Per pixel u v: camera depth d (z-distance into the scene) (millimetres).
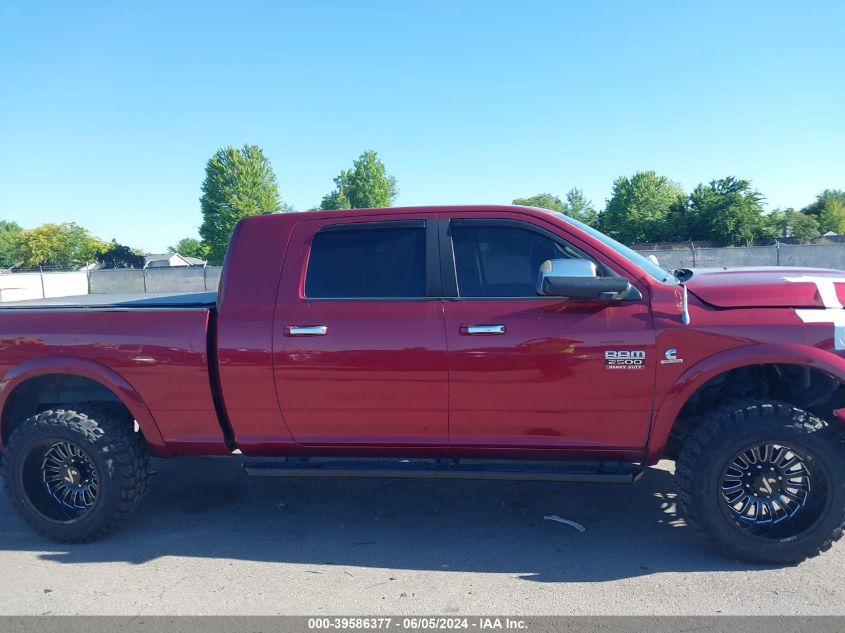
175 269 27625
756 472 3459
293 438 3916
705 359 3438
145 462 4168
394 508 4547
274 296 3846
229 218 56938
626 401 3533
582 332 3514
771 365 3793
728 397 3818
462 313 3643
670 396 3482
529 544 3896
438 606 3186
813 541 3389
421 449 3830
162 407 3955
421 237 3832
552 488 4844
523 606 3158
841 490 3328
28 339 4043
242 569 3660
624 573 3484
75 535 4027
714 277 3885
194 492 4965
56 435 3930
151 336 3918
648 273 3689
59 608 3271
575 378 3537
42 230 79188
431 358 3633
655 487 4785
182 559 3816
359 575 3549
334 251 3887
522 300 3627
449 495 4766
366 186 69062
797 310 3441
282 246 3928
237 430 3951
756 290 3527
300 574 3580
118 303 4477
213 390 3908
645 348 3465
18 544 4113
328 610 3178
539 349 3541
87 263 80188
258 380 3807
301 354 3734
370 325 3695
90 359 3980
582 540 3932
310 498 4789
